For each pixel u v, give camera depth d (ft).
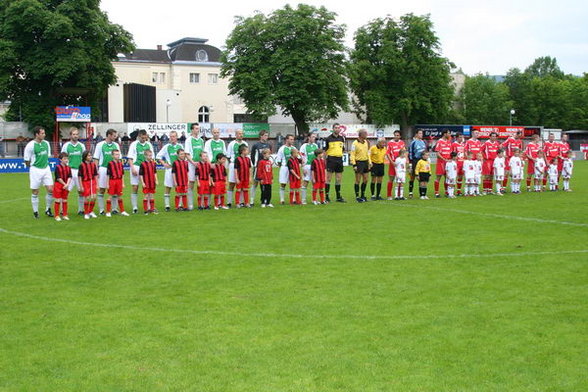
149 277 28.07
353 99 221.05
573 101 306.76
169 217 49.08
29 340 19.80
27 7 141.08
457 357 18.24
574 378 16.79
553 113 302.04
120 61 235.40
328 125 181.06
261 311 22.68
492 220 46.24
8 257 32.78
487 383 16.51
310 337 19.90
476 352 18.60
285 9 168.45
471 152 66.33
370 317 21.89
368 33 206.18
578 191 72.43
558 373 17.11
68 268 30.07
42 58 145.89
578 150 185.16
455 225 43.65
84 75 149.69
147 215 50.52
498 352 18.58
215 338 19.85
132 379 16.83
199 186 54.29
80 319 21.88
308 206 56.90
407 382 16.56
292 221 46.16
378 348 18.94
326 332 20.35
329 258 31.99
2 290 25.85
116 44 159.33
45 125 152.25
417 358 18.17
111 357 18.35
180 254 33.35
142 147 52.34
